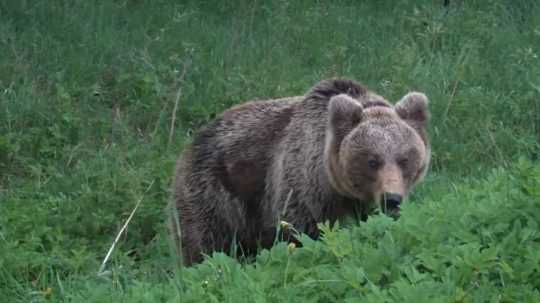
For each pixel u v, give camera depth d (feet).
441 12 61.31
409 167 33.94
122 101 54.03
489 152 48.70
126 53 56.34
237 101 52.75
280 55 57.11
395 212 32.78
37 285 34.73
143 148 49.29
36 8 58.95
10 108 51.62
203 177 37.86
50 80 54.24
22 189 46.50
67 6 59.52
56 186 46.39
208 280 27.12
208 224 37.93
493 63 57.00
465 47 56.44
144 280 32.60
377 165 33.45
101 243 41.19
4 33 56.44
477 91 52.29
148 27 59.52
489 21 61.00
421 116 35.55
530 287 24.45
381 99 36.47
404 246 27.12
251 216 37.27
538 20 61.36
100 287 28.04
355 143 33.78
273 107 37.52
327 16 61.36
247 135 37.27
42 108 51.78
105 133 51.21
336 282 25.48
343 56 56.18
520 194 28.37
